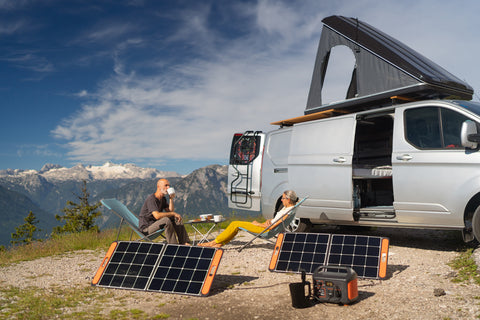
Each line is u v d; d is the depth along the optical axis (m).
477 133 5.92
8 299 5.17
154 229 7.26
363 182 8.61
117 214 7.29
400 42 8.78
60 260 8.16
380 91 7.73
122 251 5.81
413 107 6.84
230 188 10.40
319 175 8.02
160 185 7.69
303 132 8.55
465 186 6.04
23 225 48.19
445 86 7.22
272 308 4.51
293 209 7.22
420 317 3.95
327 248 5.65
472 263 5.53
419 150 6.57
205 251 5.34
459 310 4.04
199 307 4.66
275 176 9.14
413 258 6.45
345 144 7.67
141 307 4.72
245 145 10.20
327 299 4.48
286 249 5.95
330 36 9.07
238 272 6.22
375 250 5.36
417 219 6.63
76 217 39.62
